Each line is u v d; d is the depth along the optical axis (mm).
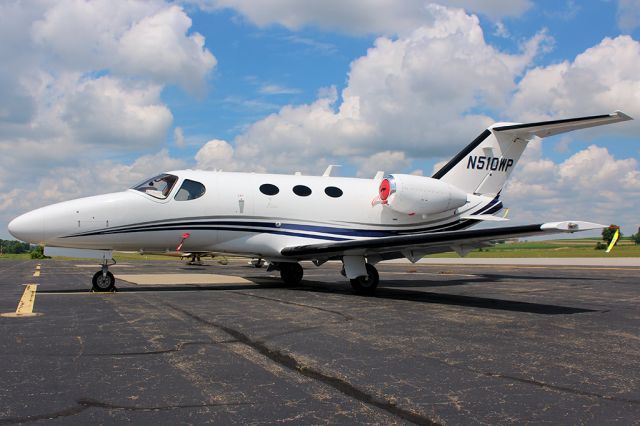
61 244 11883
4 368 5043
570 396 4383
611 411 4020
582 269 24547
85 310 8859
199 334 6758
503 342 6547
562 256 44750
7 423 3648
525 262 33812
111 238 12070
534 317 8734
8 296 11094
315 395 4320
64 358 5441
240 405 4062
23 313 8484
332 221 13961
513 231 9758
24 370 4973
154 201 12391
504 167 15820
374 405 4102
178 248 12828
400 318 8391
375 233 14438
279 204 13422
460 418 3844
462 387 4598
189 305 9625
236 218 13016
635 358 5770
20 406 3992
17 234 11562
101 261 12641
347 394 4359
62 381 4633
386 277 19141
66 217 11734
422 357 5672
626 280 17438
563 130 14031
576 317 8781
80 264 33906
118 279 16594
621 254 46406
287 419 3781
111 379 4699
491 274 20766
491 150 15633
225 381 4676
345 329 7270
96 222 11914
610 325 7980
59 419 3734
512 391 4500
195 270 23922
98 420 3723
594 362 5562
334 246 12203
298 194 13734
